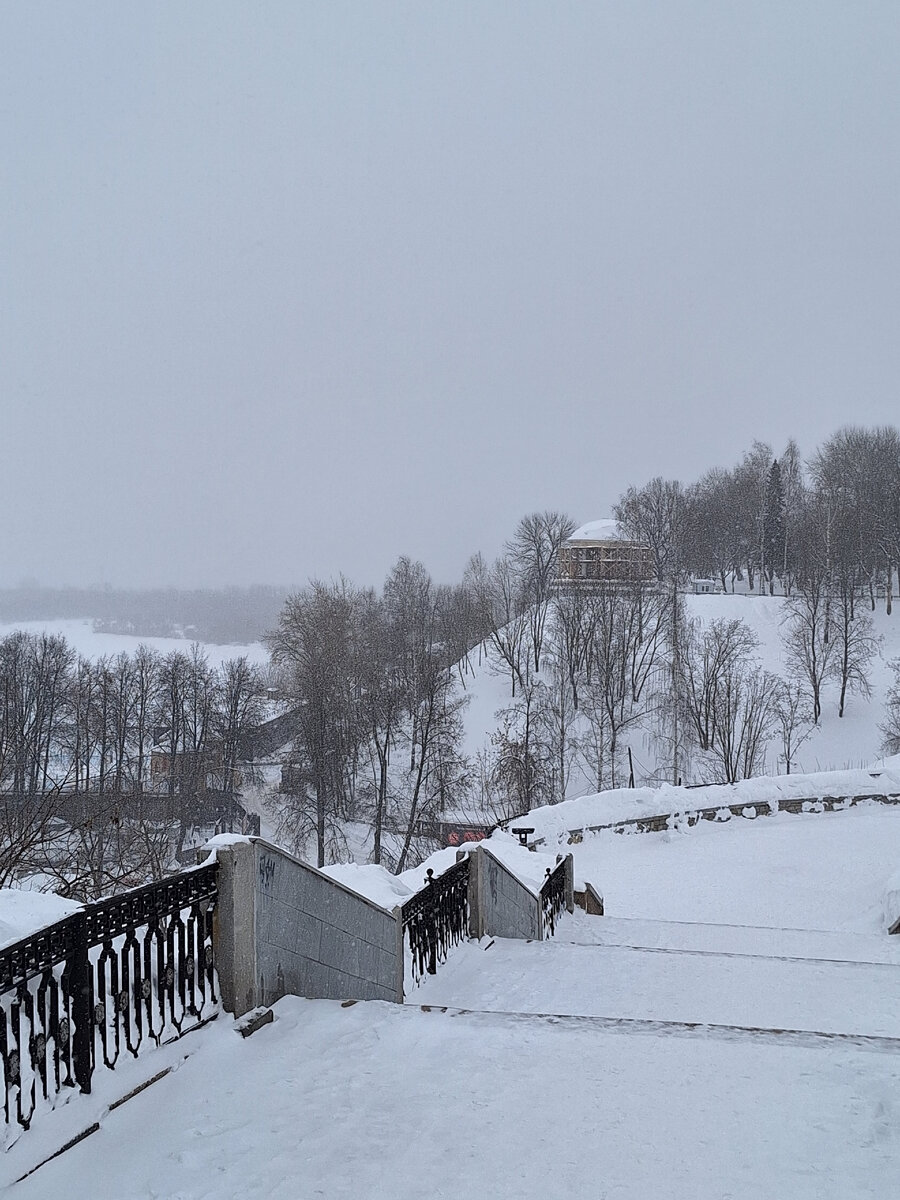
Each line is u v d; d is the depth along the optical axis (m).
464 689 70.44
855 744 59.94
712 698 55.56
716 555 104.44
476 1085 4.50
